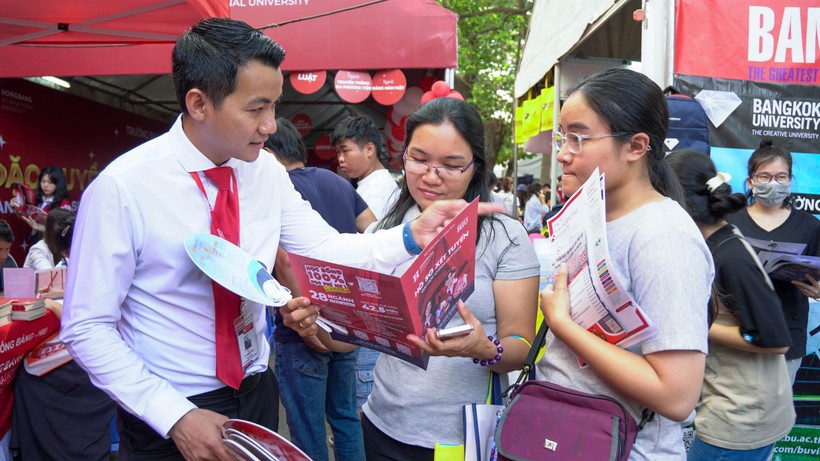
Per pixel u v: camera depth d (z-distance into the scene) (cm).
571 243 157
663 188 164
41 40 483
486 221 190
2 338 279
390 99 628
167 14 423
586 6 514
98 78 860
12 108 714
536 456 148
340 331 181
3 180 694
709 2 368
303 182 313
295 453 138
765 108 369
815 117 370
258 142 159
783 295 290
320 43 625
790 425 253
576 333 147
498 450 155
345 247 188
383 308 153
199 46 149
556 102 622
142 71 636
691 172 236
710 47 369
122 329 167
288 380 297
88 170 879
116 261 153
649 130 152
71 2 393
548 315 155
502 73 1836
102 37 472
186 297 164
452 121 186
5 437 311
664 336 136
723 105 368
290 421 300
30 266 435
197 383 167
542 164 1557
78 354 152
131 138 1003
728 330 241
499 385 190
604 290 140
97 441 327
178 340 165
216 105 151
